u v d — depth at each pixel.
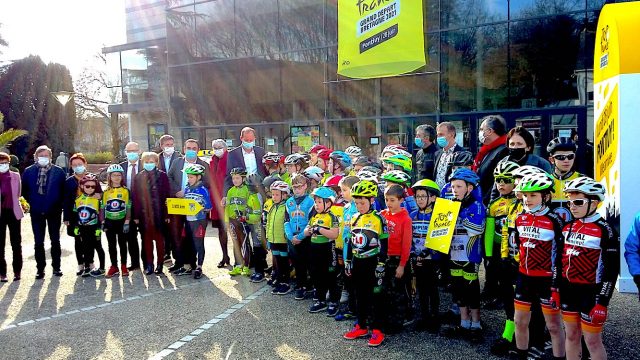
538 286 3.88
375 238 4.66
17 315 5.76
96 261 8.62
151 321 5.43
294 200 5.97
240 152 7.95
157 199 7.53
